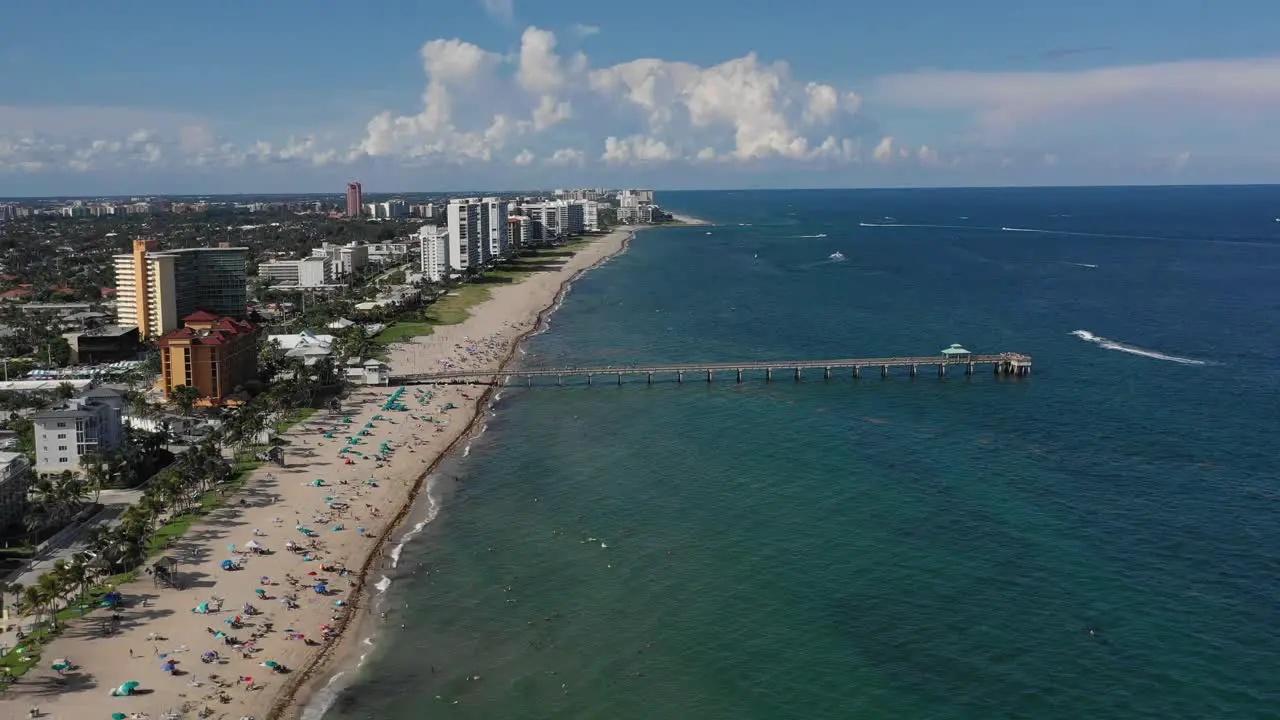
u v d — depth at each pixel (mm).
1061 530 157875
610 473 194125
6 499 161125
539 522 169000
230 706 112312
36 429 190125
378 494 183000
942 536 156625
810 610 134000
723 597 138625
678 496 179125
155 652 122750
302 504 175875
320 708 113750
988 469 189125
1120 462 191750
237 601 137500
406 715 112625
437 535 164375
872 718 109938
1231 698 111125
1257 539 152750
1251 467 187000
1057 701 111750
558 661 123812
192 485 175875
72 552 153125
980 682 115875
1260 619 127812
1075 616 130000
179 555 152000
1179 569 142875
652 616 134250
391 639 129750
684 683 118000
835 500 174125
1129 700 111500
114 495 179375
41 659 120125
